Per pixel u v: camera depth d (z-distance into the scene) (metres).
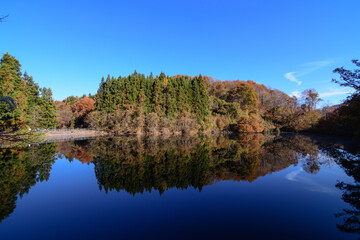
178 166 12.78
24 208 6.62
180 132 42.06
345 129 18.34
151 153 18.00
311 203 6.73
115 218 5.85
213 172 11.16
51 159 15.16
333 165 12.41
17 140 26.20
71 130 41.66
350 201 6.81
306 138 30.33
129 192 8.12
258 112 52.44
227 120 46.66
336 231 4.86
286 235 4.74
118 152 18.64
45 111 41.22
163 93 48.22
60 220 5.72
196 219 5.71
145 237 4.74
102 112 43.12
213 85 72.38
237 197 7.42
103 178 10.18
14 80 30.25
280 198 7.22
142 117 40.91
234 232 4.91
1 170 11.70
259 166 12.47
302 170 11.28
